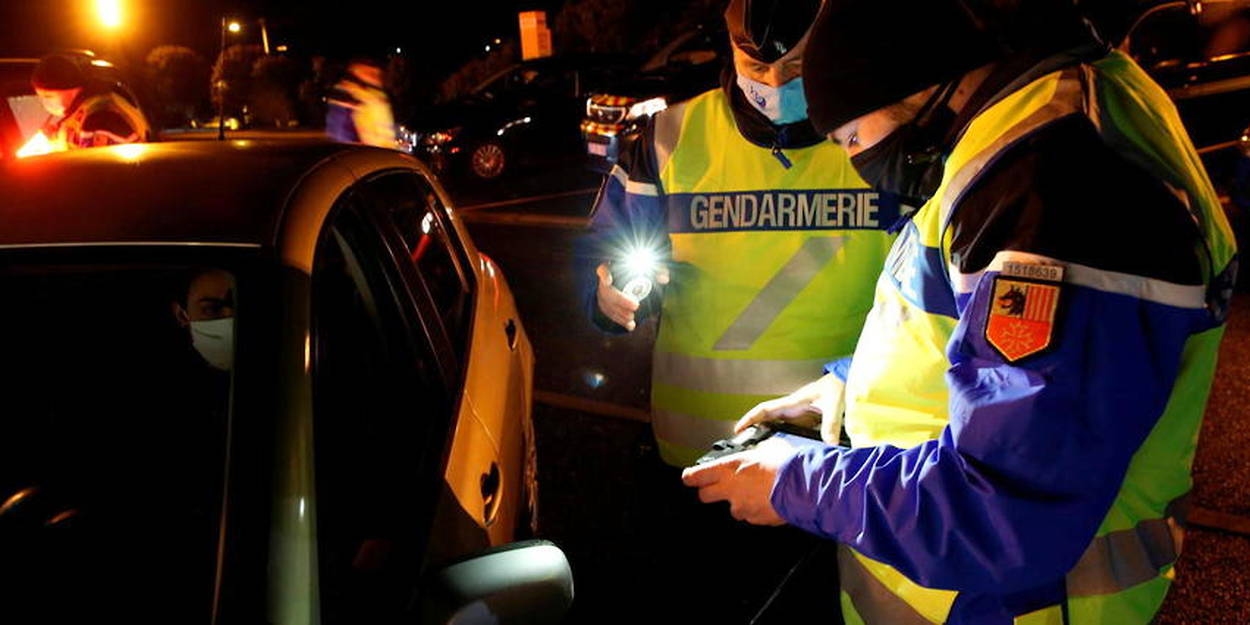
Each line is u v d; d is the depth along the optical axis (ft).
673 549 6.21
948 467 3.09
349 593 3.99
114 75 12.39
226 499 3.71
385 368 5.39
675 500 6.33
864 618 4.05
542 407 13.30
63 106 11.85
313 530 3.76
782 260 5.56
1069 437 2.87
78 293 4.65
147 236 4.66
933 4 3.12
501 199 30.22
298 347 4.19
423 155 31.68
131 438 4.71
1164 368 2.93
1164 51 24.71
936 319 3.35
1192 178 3.07
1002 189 2.99
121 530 4.42
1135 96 3.16
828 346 5.70
